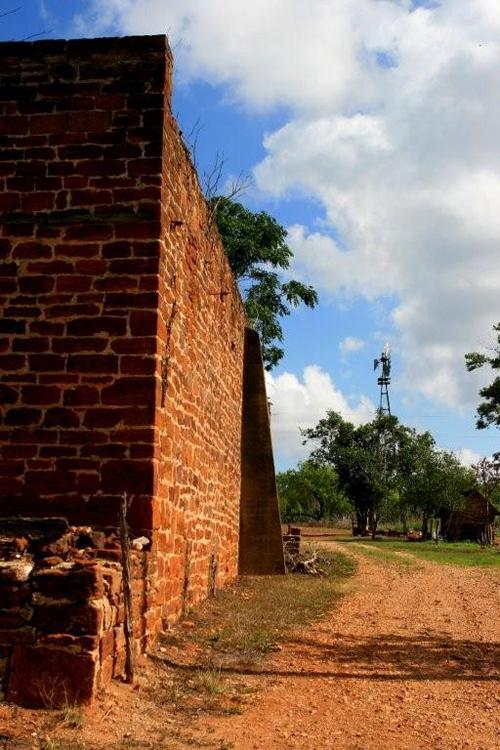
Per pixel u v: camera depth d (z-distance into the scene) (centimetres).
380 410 6894
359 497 6431
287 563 1977
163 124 875
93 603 587
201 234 1176
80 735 522
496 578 2084
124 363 830
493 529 5484
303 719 624
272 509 1877
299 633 1030
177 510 998
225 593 1390
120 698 609
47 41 895
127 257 848
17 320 845
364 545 3934
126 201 859
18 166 874
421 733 598
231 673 771
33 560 643
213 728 579
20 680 573
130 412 823
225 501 1547
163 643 848
